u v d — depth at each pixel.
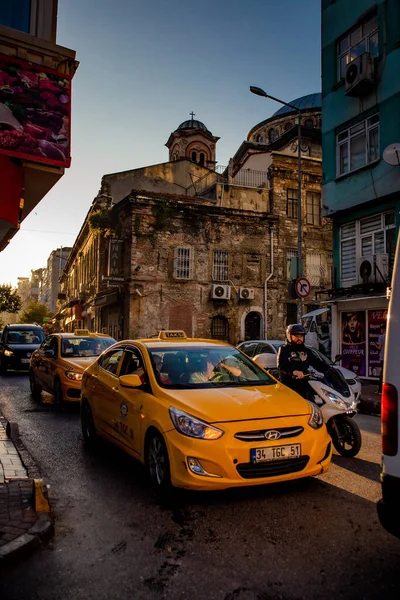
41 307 74.81
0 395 12.95
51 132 6.33
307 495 5.17
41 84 6.34
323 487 5.43
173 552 3.88
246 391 5.55
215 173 35.56
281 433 4.82
